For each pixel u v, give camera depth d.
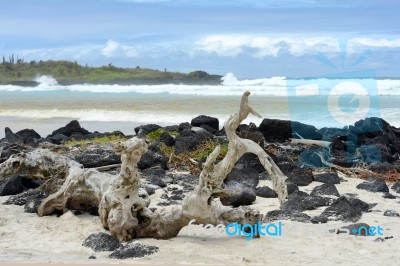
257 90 53.19
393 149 17.62
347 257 8.33
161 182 13.13
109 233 9.33
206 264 7.96
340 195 11.99
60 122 31.91
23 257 8.29
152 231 9.12
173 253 8.43
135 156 8.89
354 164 15.33
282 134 18.19
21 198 11.48
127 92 59.69
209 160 8.84
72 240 9.19
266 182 13.49
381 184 12.79
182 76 87.62
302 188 12.98
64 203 10.46
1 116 36.84
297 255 8.39
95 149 15.51
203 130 17.38
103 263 7.97
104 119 32.62
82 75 99.75
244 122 28.84
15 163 10.85
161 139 16.80
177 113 34.12
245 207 9.21
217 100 43.78
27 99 52.84
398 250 8.61
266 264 8.01
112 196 9.05
